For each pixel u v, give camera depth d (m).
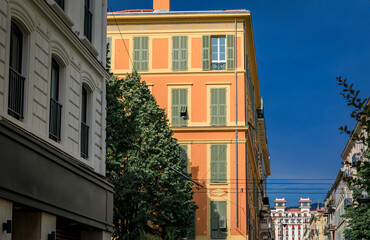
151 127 33.97
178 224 34.94
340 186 85.31
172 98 45.41
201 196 43.97
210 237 43.25
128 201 32.75
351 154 71.81
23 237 14.80
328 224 104.12
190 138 44.84
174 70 45.72
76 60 18.17
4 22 13.38
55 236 15.61
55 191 15.66
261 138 76.56
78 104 18.34
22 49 14.79
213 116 45.00
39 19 15.41
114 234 32.97
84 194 17.97
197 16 45.62
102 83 20.81
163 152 33.69
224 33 45.94
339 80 13.70
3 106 13.34
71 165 16.78
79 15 18.42
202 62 45.59
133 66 45.56
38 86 15.34
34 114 15.08
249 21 46.41
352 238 41.12
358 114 13.74
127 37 46.34
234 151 44.44
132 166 32.19
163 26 46.25
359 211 39.94
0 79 13.20
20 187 13.59
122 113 32.22
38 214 14.89
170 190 34.12
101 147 20.62
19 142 13.55
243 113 45.03
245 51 46.34
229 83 45.31
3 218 12.88
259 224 65.94
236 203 43.69
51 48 16.22
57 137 16.75
